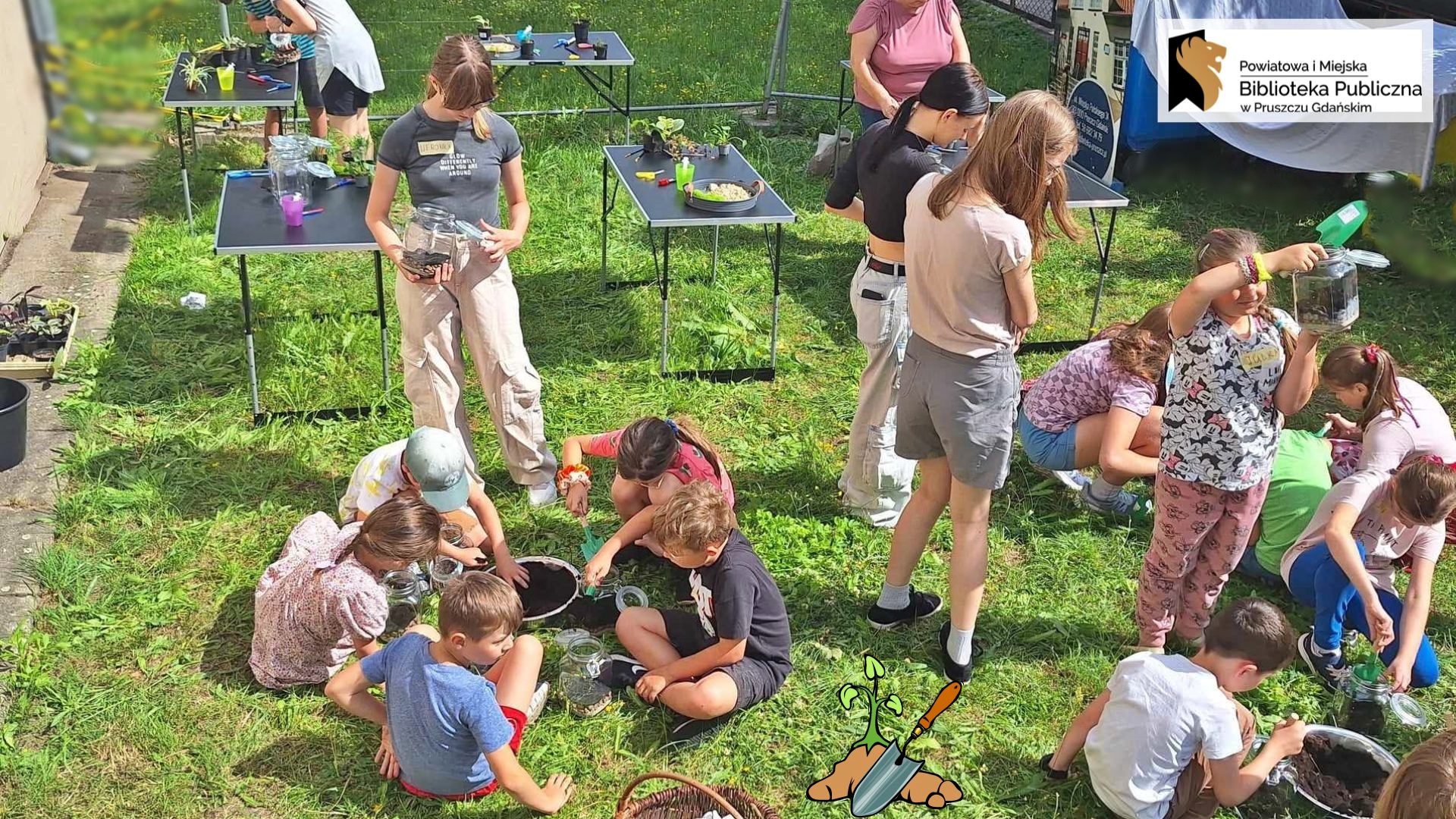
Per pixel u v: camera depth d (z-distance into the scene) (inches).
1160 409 184.9
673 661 149.9
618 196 309.3
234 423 203.9
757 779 140.0
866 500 184.2
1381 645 146.9
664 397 218.7
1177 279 277.0
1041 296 265.9
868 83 253.8
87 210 287.9
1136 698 128.5
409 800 134.1
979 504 143.6
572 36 347.6
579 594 163.3
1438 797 101.7
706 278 266.7
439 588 162.1
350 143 226.4
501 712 128.4
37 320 220.5
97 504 178.7
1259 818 135.1
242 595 163.8
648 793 136.9
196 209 290.8
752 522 183.9
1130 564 178.9
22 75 292.0
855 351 239.1
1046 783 140.7
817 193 322.7
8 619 156.9
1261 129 305.3
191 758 138.6
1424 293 270.7
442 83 157.6
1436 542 153.5
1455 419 221.5
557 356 231.9
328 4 291.9
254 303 244.5
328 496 186.4
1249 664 126.3
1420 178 296.2
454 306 171.9
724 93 403.9
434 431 154.9
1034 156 124.4
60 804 131.6
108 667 150.6
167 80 363.3
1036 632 164.9
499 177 171.6
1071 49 352.8
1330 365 161.3
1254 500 143.9
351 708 136.3
